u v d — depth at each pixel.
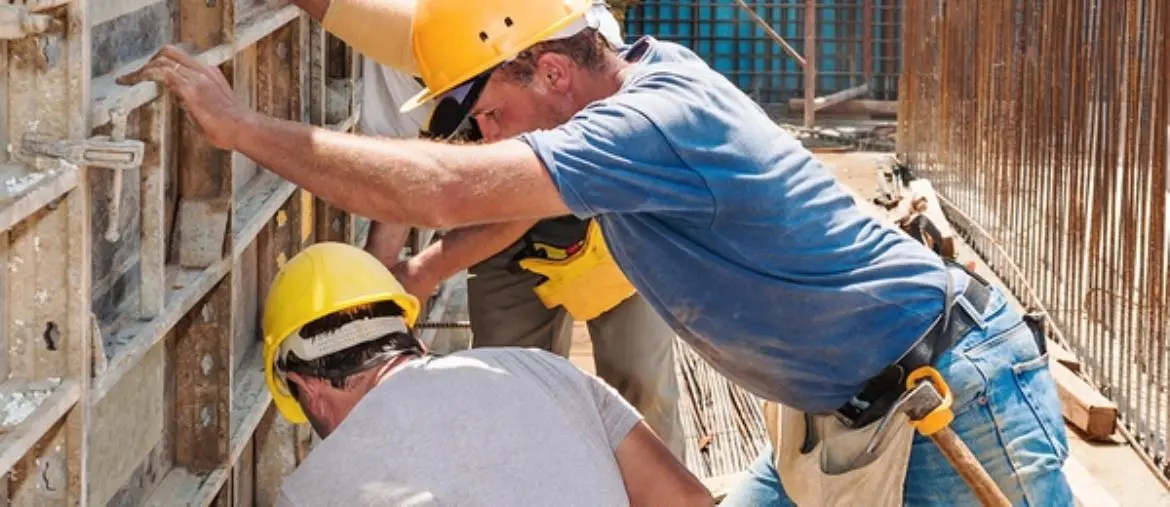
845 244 3.51
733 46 16.16
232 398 4.25
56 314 2.88
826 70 16.11
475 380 2.91
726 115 3.28
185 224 3.83
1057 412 3.76
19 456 2.60
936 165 11.01
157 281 3.34
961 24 10.28
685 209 3.26
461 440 2.82
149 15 3.67
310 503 2.78
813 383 3.63
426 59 3.42
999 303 3.73
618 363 5.37
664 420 5.48
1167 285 6.44
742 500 4.25
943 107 10.72
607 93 3.44
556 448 2.88
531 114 3.45
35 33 2.70
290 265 3.09
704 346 3.66
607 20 4.03
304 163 3.04
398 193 3.02
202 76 3.05
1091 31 7.46
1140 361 6.74
